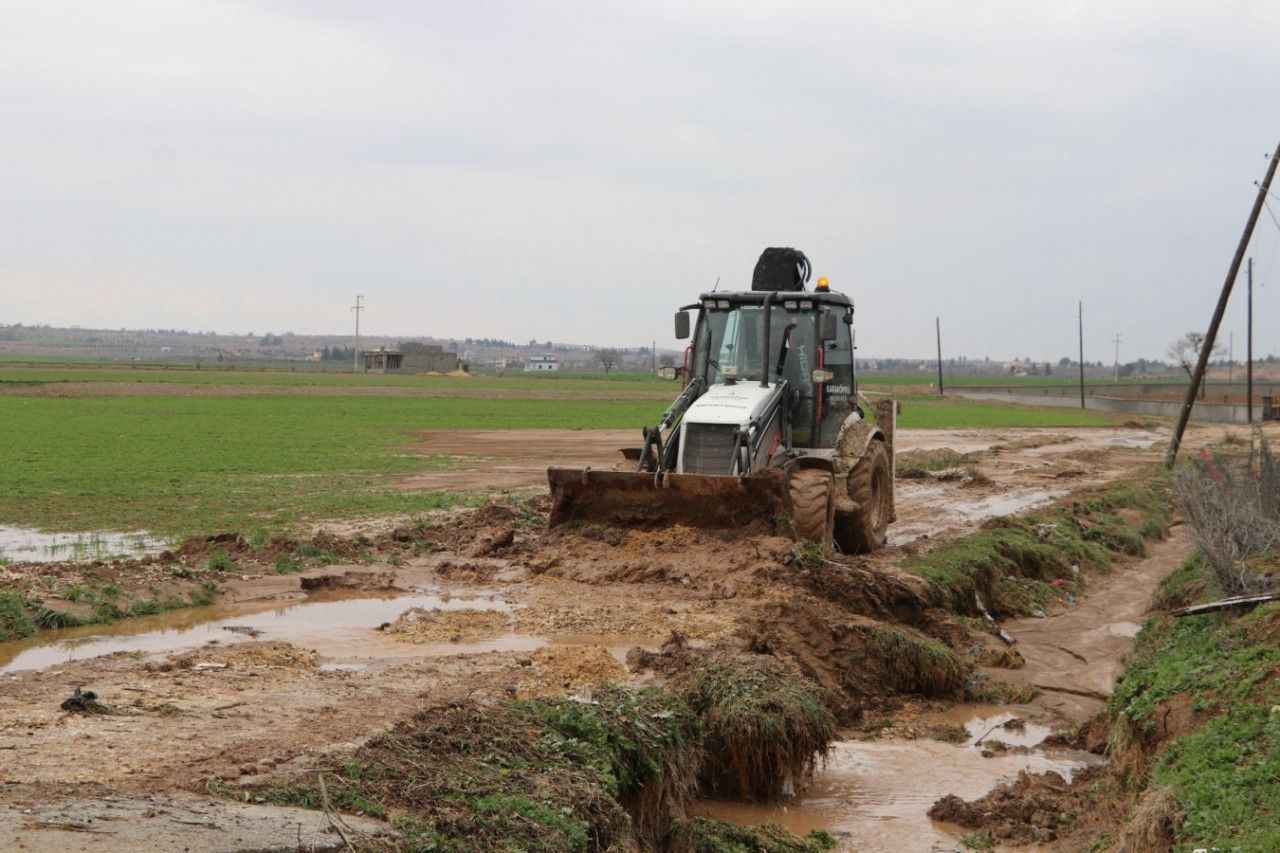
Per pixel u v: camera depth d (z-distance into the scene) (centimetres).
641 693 899
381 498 2328
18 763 709
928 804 938
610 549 1541
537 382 13012
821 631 1214
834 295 1730
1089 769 998
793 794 948
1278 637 984
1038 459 3884
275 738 782
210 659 1044
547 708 841
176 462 3083
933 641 1285
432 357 16388
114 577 1370
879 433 1805
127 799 632
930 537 1989
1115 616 1623
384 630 1202
